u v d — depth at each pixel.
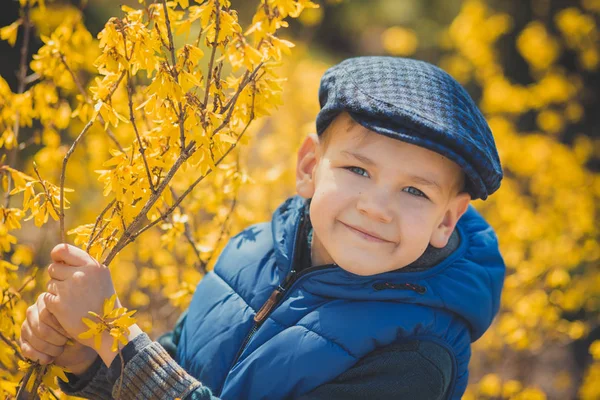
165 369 1.00
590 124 4.96
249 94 1.00
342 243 1.06
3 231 1.12
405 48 3.41
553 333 2.39
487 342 2.48
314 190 1.17
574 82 3.28
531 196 3.16
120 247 0.99
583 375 3.05
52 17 1.91
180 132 0.94
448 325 1.10
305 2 0.96
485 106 3.25
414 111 1.00
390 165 1.03
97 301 0.98
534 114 4.86
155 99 0.97
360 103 1.02
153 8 0.97
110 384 1.06
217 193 1.59
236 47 0.90
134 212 1.00
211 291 1.22
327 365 1.04
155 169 1.01
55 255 0.99
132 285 2.38
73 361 1.07
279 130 2.63
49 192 1.01
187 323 1.22
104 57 0.92
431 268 1.13
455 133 1.00
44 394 1.09
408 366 1.03
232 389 1.07
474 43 3.02
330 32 6.59
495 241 1.29
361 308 1.07
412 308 1.08
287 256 1.17
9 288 1.24
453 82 1.13
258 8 0.95
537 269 2.29
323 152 1.11
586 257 2.57
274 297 1.13
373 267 1.05
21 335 1.03
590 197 2.71
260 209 2.19
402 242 1.05
